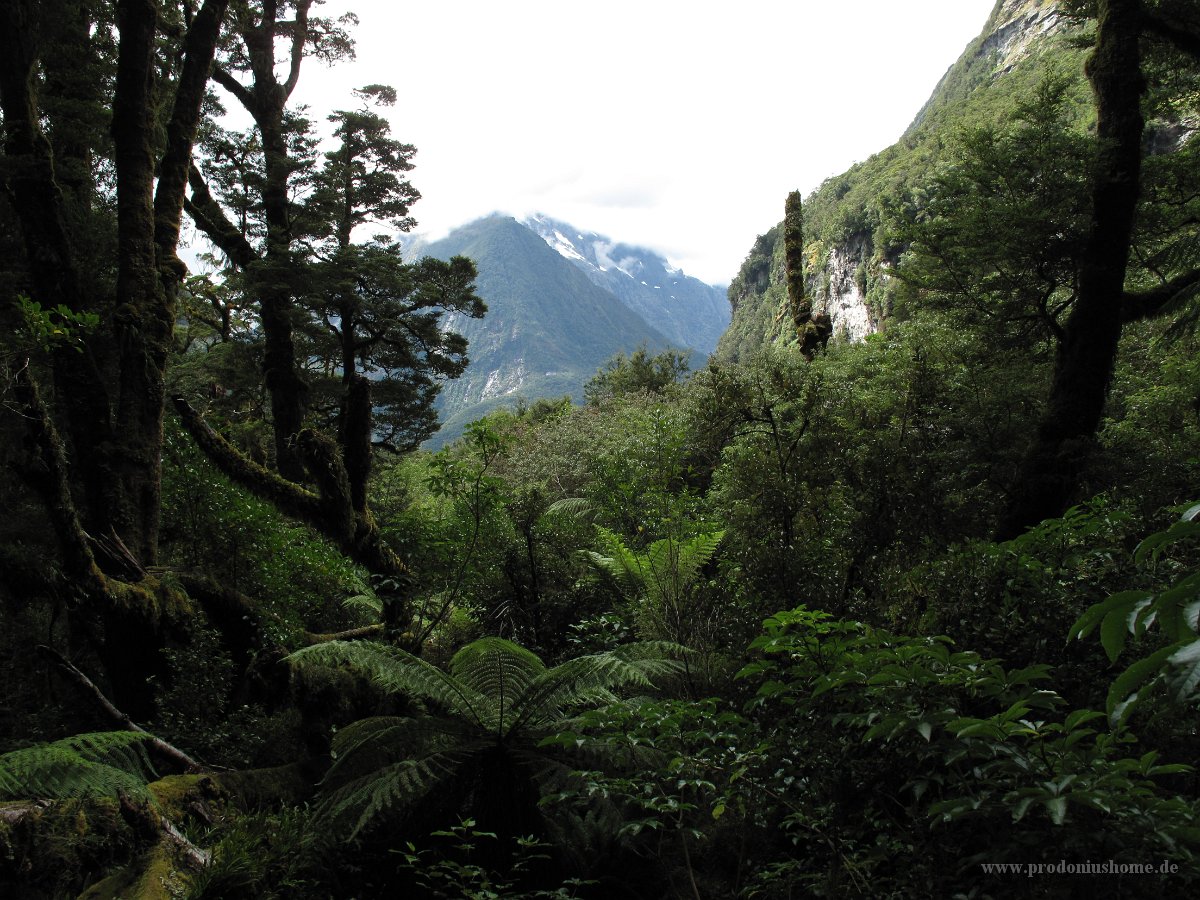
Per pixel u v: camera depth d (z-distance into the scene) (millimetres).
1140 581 4012
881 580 5348
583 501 8469
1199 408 8852
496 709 4441
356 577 6926
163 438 6605
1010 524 6898
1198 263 9547
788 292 10664
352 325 18516
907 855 2807
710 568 6656
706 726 3736
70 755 3152
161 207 7359
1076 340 7406
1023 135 9359
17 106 6387
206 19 7828
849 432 6141
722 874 3832
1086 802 2111
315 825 3816
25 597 5090
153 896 2969
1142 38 9203
